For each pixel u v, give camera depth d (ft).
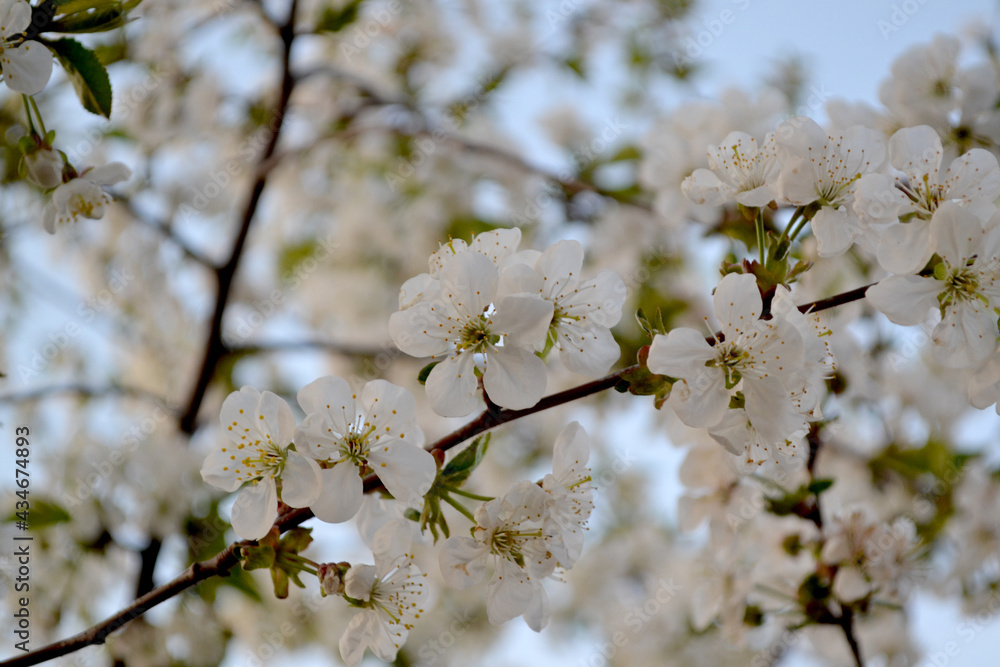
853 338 2.42
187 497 2.62
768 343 1.98
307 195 4.13
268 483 1.98
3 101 2.92
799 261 2.04
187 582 1.99
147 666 2.60
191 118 3.31
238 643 3.11
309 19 3.37
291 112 3.60
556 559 1.99
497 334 1.98
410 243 4.10
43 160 2.13
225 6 3.21
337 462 1.98
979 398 2.03
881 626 2.66
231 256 3.18
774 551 2.39
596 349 2.03
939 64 2.26
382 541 2.00
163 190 3.42
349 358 3.76
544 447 3.80
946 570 2.69
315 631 3.18
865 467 2.73
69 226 2.18
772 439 1.98
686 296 3.37
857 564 2.32
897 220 2.02
